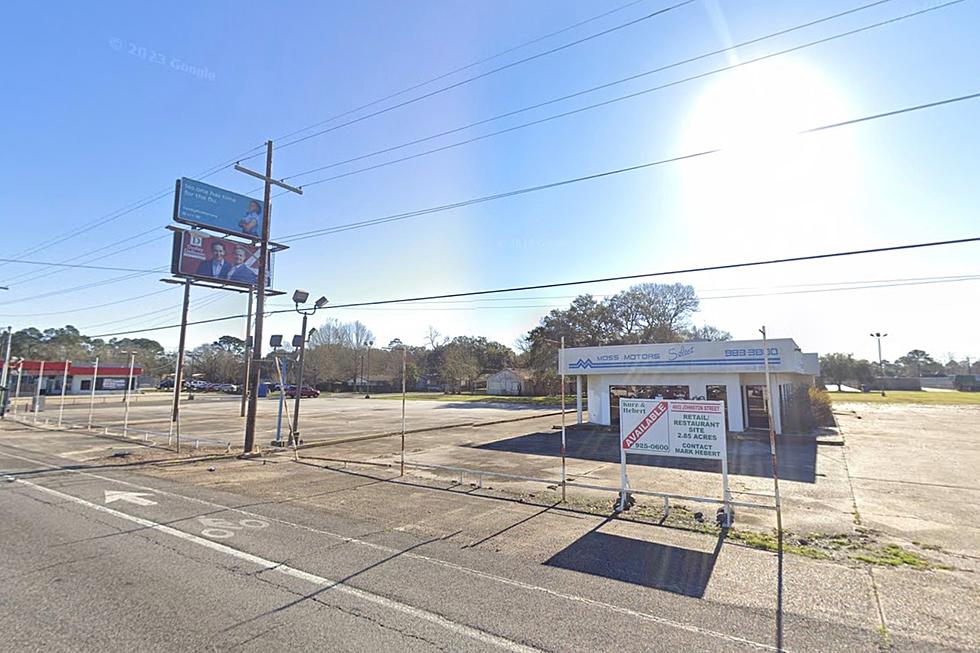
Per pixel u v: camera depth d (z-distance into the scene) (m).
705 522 7.38
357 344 80.12
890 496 9.28
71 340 72.62
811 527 7.21
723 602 4.64
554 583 5.06
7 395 29.31
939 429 21.83
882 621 4.29
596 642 3.87
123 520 7.33
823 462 13.20
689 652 3.74
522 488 9.81
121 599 4.55
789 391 21.17
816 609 4.51
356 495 9.12
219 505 8.31
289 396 55.62
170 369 85.62
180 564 5.49
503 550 6.08
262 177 15.77
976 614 4.43
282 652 3.66
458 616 4.29
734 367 18.88
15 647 3.69
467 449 15.84
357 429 22.14
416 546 6.21
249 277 27.81
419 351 89.88
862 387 75.00
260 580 5.05
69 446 16.16
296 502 8.57
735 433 18.94
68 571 5.25
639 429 8.04
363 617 4.25
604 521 7.42
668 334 44.25
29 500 8.62
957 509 8.30
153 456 13.98
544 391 55.88
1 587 4.81
